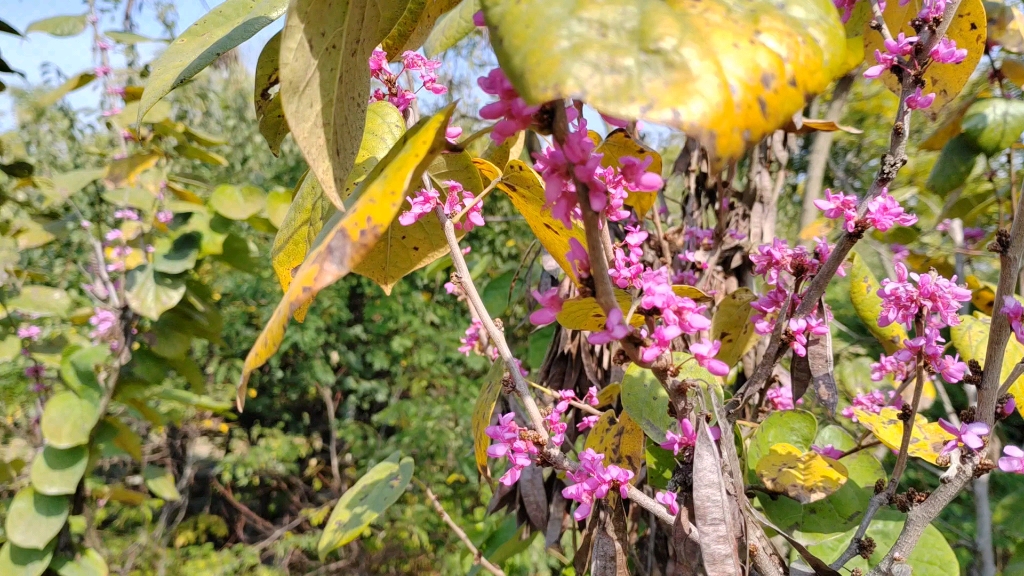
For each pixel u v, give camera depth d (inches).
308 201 17.1
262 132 18.7
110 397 44.3
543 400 27.9
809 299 17.0
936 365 15.1
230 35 15.2
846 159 55.9
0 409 81.4
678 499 16.1
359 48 12.3
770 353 17.6
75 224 57.8
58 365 53.6
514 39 8.4
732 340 23.6
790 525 19.7
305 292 10.1
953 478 14.4
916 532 14.7
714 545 13.3
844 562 15.7
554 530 25.9
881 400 22.0
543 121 10.3
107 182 46.0
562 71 7.8
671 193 38.8
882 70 15.8
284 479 141.2
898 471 15.7
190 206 46.3
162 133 45.9
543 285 30.7
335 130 12.2
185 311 47.4
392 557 111.8
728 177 27.5
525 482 25.6
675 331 11.4
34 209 61.1
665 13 8.6
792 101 8.6
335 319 134.8
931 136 30.4
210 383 128.6
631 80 7.8
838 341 48.1
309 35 11.3
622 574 15.3
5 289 55.4
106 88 49.1
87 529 60.4
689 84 7.9
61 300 55.8
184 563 110.3
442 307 140.8
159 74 15.1
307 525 128.8
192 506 134.8
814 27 9.3
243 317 132.9
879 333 21.9
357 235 10.2
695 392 14.7
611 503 15.8
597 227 10.4
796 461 19.7
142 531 110.0
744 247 27.9
